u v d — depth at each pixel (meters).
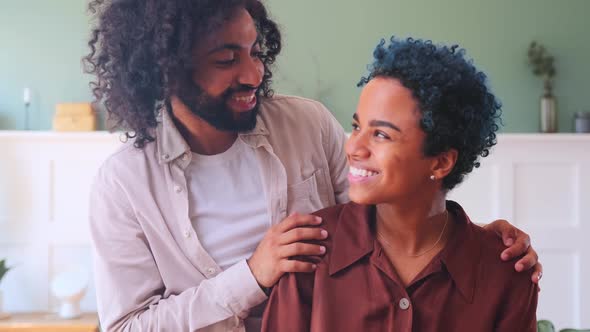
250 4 1.41
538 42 3.90
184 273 1.43
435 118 1.17
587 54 3.92
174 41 1.32
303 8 3.85
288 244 1.32
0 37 3.84
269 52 1.50
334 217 1.37
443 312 1.24
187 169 1.44
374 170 1.20
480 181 3.71
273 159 1.45
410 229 1.27
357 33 3.86
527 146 3.69
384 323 1.24
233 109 1.35
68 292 3.48
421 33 3.88
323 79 3.87
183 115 1.40
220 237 1.43
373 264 1.26
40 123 3.86
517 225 3.71
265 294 1.36
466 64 1.22
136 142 1.42
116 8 1.40
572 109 3.92
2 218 3.64
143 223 1.42
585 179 3.70
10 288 3.65
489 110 1.25
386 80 1.19
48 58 3.85
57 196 3.65
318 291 1.28
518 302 1.27
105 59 1.44
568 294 3.72
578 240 3.71
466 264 1.26
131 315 1.41
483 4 3.88
